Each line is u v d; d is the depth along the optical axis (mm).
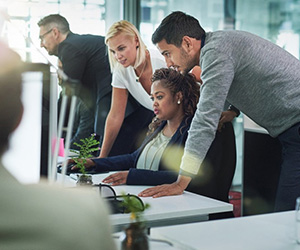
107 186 1781
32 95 1092
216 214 2174
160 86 2305
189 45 1979
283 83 1999
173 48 2000
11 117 646
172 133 2344
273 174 2875
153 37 2045
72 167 2391
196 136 1907
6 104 642
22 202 599
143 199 1837
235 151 2236
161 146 2340
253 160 2902
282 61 2020
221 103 1908
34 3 3939
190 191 2119
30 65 1021
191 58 2006
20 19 3898
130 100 3439
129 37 3258
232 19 4426
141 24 4391
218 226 1360
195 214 1691
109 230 643
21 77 666
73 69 3730
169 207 1710
